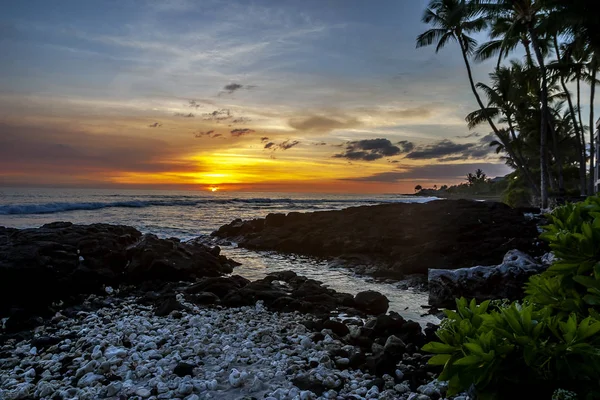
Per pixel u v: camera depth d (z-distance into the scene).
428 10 31.08
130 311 9.35
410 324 7.71
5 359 6.38
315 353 6.43
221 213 45.81
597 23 22.56
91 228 14.98
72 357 6.34
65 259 11.40
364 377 5.68
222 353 6.48
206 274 13.82
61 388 5.25
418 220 24.20
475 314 2.54
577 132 31.00
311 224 25.36
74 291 10.71
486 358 2.13
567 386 2.17
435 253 16.73
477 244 17.92
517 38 28.66
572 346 2.10
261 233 24.64
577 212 3.28
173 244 14.61
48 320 8.80
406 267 15.47
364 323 8.67
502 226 21.22
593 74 29.36
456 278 10.86
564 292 2.93
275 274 13.69
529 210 27.30
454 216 24.16
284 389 5.07
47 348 6.94
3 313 9.05
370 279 14.47
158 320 8.47
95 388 5.13
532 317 2.39
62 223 15.28
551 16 24.17
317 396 4.98
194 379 5.39
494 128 31.55
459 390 2.40
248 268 16.52
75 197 61.59
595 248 2.80
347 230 23.09
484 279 10.72
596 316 2.45
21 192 77.62
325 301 10.41
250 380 5.38
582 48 26.47
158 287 11.98
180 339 7.07
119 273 12.44
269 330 7.64
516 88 30.12
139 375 5.54
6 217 33.72
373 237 20.53
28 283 9.94
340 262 17.64
